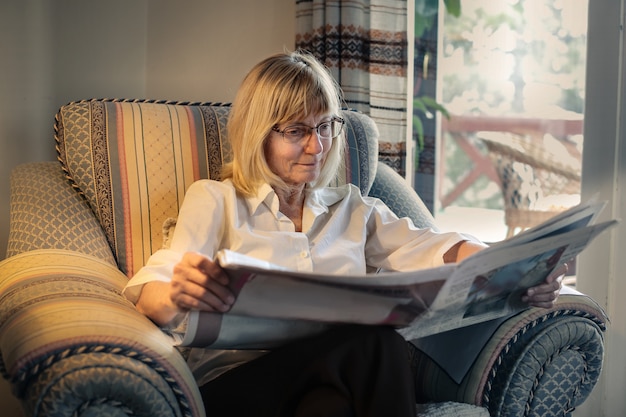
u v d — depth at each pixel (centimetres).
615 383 212
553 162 232
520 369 139
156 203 156
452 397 145
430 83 231
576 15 225
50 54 208
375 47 217
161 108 164
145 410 105
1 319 117
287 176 146
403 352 120
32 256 139
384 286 110
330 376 116
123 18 228
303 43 223
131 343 105
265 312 117
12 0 195
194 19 238
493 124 234
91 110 158
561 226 122
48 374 100
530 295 138
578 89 227
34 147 205
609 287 211
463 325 136
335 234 157
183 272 114
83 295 120
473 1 229
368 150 179
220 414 125
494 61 231
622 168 206
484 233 241
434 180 237
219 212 145
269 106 141
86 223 153
